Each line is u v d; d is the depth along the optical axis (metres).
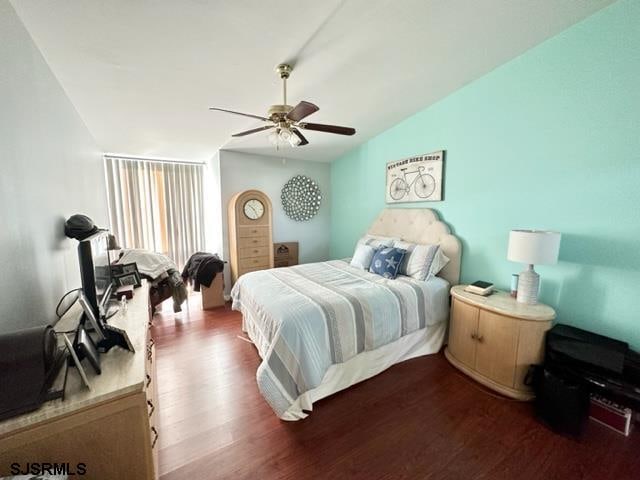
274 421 1.77
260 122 2.88
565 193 2.01
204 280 3.69
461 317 2.33
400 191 3.45
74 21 1.40
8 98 1.14
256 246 3.93
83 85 1.98
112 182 3.95
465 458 1.50
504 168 2.38
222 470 1.43
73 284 1.88
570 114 1.95
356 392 2.05
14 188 1.14
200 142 3.49
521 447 1.57
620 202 1.76
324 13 1.56
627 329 1.77
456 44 2.01
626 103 1.71
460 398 1.98
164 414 1.83
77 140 2.31
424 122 3.08
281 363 1.75
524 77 2.18
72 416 0.87
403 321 2.32
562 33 1.95
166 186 4.35
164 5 1.37
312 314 1.89
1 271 1.02
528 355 1.92
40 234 1.36
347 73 2.24
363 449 1.56
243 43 1.72
